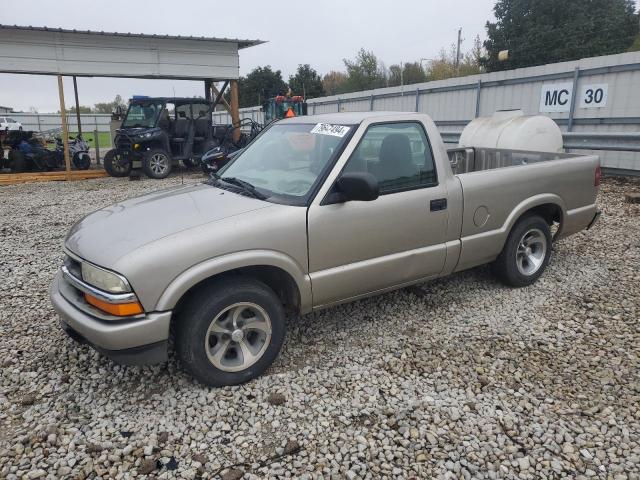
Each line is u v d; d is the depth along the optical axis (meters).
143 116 15.09
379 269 3.84
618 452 2.73
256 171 4.08
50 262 6.13
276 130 4.52
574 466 2.64
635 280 5.08
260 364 3.43
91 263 3.09
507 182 4.53
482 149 6.29
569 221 5.14
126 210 3.66
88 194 12.05
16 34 13.74
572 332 4.05
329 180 3.58
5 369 3.63
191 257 3.05
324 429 2.95
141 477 2.60
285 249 3.37
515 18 32.47
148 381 3.46
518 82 14.40
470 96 16.17
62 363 3.71
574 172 5.07
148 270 2.95
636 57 11.22
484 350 3.79
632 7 30.50
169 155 14.91
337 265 3.65
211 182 4.21
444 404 3.15
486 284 5.05
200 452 2.78
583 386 3.32
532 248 5.04
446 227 4.18
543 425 2.95
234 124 17.34
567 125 13.03
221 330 3.28
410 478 2.58
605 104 12.02
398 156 3.94
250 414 3.09
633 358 3.63
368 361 3.68
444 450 2.76
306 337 4.05
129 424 3.01
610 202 8.72
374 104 20.72
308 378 3.46
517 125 9.53
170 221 3.30
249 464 2.68
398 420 3.01
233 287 3.23
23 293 5.09
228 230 3.19
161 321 2.99
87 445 2.84
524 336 4.00
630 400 3.16
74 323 3.09
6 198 11.70
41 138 17.61
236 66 16.80
